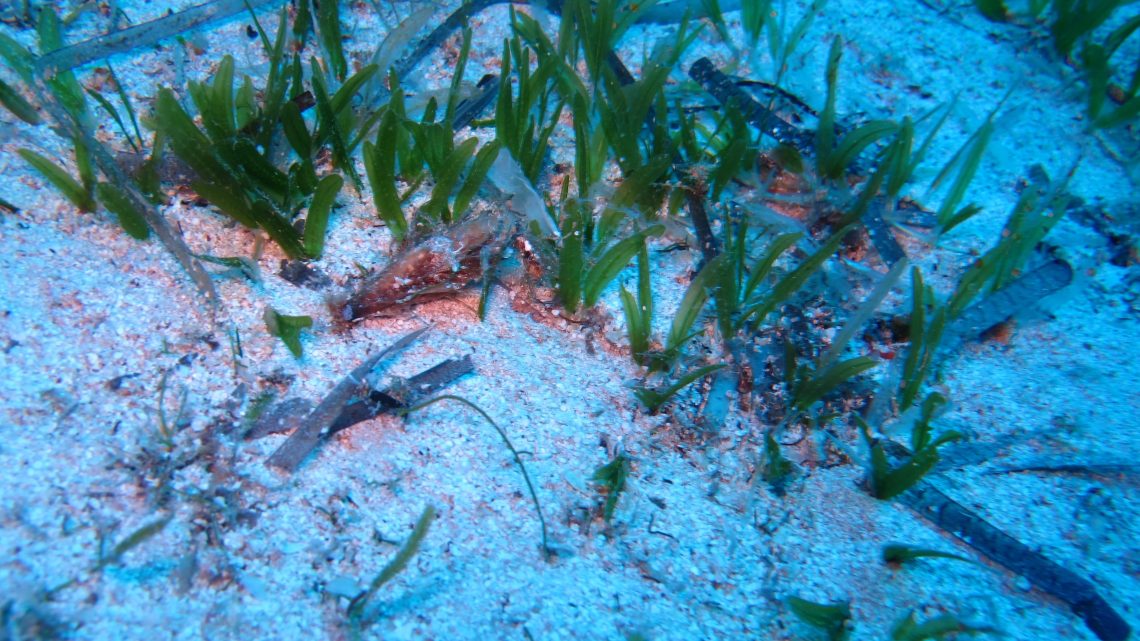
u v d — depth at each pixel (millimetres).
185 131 260
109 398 231
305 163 290
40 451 217
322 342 261
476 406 254
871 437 283
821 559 251
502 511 240
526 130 323
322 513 227
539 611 223
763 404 282
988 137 322
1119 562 261
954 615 243
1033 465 282
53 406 225
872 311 287
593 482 254
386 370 260
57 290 249
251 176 281
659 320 298
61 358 235
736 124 330
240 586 208
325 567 217
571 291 283
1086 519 270
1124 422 294
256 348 253
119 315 249
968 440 287
